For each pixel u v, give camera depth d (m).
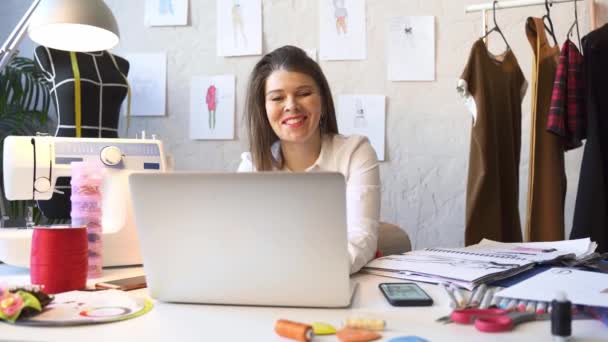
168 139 2.71
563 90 1.88
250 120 1.51
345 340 0.63
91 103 2.28
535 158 1.95
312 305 0.82
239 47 2.64
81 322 0.72
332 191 0.75
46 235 0.94
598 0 2.33
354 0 2.55
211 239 0.80
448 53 2.49
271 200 0.77
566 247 1.23
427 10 2.51
